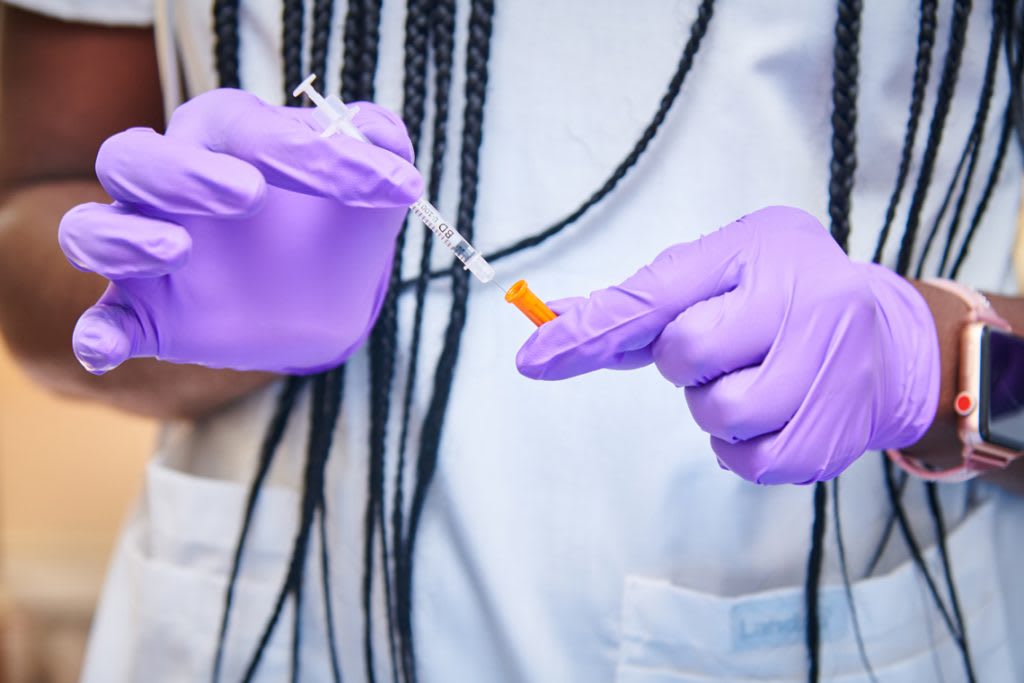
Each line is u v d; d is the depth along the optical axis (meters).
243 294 0.60
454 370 0.72
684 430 0.73
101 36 0.81
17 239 0.82
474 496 0.72
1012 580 0.87
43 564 2.53
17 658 2.20
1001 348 0.68
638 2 0.70
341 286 0.62
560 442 0.72
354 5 0.70
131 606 0.85
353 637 0.75
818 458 0.59
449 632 0.74
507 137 0.72
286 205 0.60
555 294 0.73
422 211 0.62
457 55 0.70
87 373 0.81
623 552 0.73
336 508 0.75
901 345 0.68
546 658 0.73
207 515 0.78
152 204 0.52
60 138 0.84
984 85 0.75
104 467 2.84
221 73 0.73
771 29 0.71
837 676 0.76
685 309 0.60
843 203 0.73
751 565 0.75
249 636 0.78
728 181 0.73
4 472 2.75
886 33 0.71
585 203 0.72
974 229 0.80
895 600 0.77
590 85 0.71
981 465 0.69
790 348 0.58
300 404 0.76
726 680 0.74
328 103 0.57
